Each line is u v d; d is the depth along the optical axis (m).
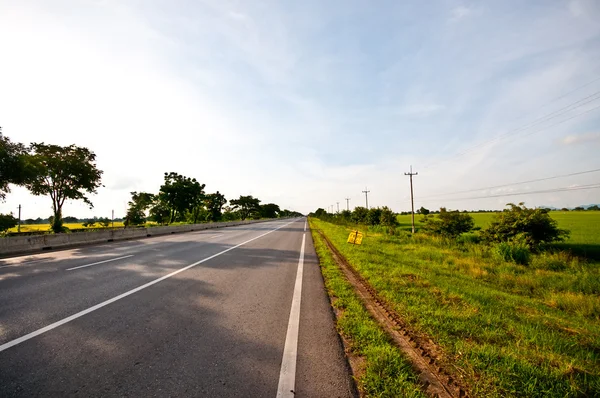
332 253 12.78
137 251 12.58
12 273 7.73
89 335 3.73
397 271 8.32
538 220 15.10
